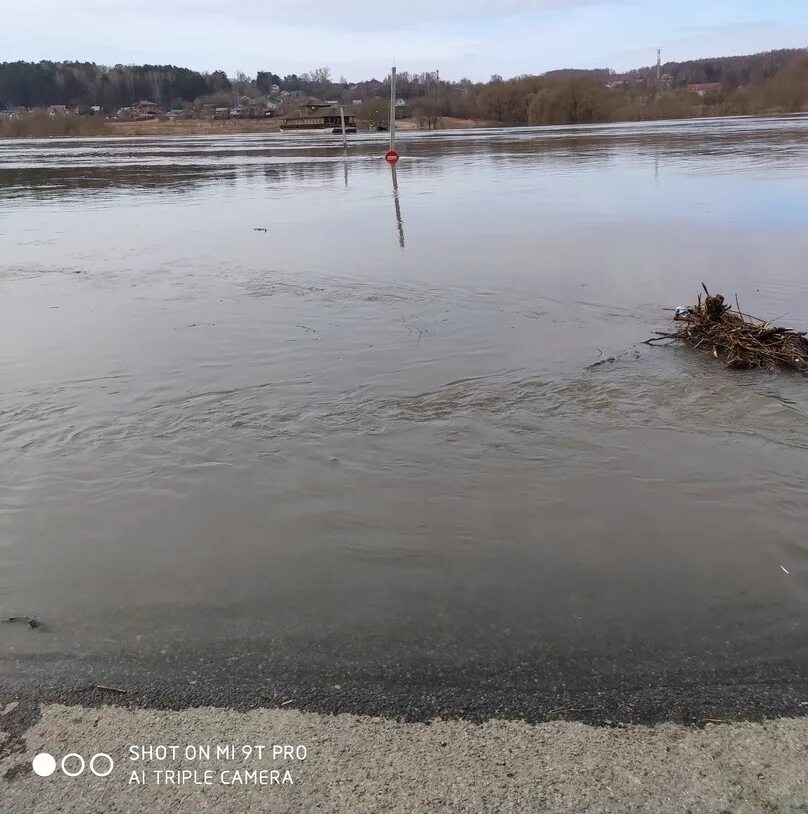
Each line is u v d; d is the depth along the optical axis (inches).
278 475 163.6
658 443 175.9
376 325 271.6
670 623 115.1
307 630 114.7
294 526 144.0
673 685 101.3
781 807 80.5
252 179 908.0
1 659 109.1
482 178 837.8
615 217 516.4
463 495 154.1
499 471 163.8
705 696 98.7
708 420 187.5
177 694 100.8
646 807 80.7
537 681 102.4
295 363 232.1
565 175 839.7
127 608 121.2
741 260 367.9
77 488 159.9
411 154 1306.6
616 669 104.9
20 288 344.5
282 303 306.3
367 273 358.9
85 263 401.1
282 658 108.3
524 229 477.4
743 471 162.2
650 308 288.8
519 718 95.0
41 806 83.2
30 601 123.3
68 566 133.0
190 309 300.8
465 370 223.0
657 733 91.7
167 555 135.6
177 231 508.7
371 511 148.6
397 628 114.8
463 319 277.3
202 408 199.0
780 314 279.3
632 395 203.0
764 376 215.0
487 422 187.8
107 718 96.3
